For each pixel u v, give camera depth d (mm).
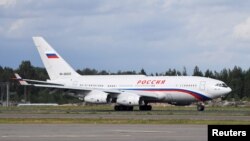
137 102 147000
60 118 101875
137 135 65938
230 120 95500
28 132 69812
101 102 149750
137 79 156625
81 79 166250
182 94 150250
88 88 155000
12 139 61094
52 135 65812
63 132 69875
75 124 84938
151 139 61375
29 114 120812
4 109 165125
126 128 76438
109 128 76438
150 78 155125
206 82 149625
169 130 73000
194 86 149750
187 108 180500
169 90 151125
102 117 106250
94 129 74625
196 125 82500
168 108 181250
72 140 60250
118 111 143875
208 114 119438
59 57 171125
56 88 157375
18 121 93562
